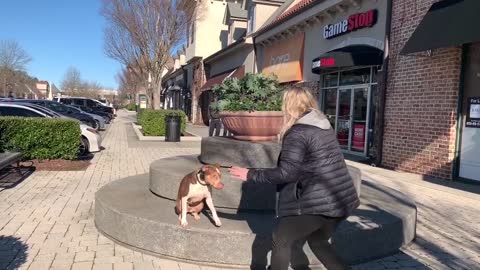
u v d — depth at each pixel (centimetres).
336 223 327
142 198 565
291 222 316
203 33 3275
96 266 427
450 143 932
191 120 3653
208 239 427
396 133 1088
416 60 1021
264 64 2127
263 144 555
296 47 1714
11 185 823
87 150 1329
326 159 313
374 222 477
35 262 437
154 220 457
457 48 918
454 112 927
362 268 441
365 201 584
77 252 465
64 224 569
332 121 1470
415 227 548
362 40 1258
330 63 1232
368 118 1252
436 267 450
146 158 1255
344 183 318
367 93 1262
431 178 961
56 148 1074
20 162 1036
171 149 1509
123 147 1544
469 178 905
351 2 1299
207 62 3228
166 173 560
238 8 2830
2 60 6469
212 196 517
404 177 972
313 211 309
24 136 1033
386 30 1115
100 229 537
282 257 319
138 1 2320
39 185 830
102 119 2492
